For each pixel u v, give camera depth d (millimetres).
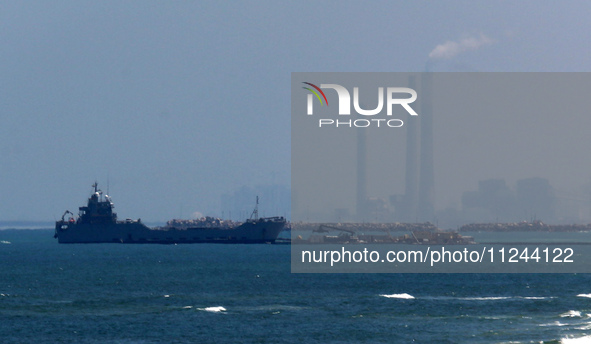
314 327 133625
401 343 119625
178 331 130500
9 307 159375
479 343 118062
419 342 120062
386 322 138625
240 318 143500
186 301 170000
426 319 141875
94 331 130875
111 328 133500
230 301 169625
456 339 121625
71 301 170000
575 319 140375
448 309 156500
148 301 170250
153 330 131500
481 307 159375
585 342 117188
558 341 117875
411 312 151500
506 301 170125
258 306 160375
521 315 147125
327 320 141000
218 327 134000
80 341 122875
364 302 167250
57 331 131125
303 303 165750
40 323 138750
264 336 125812
